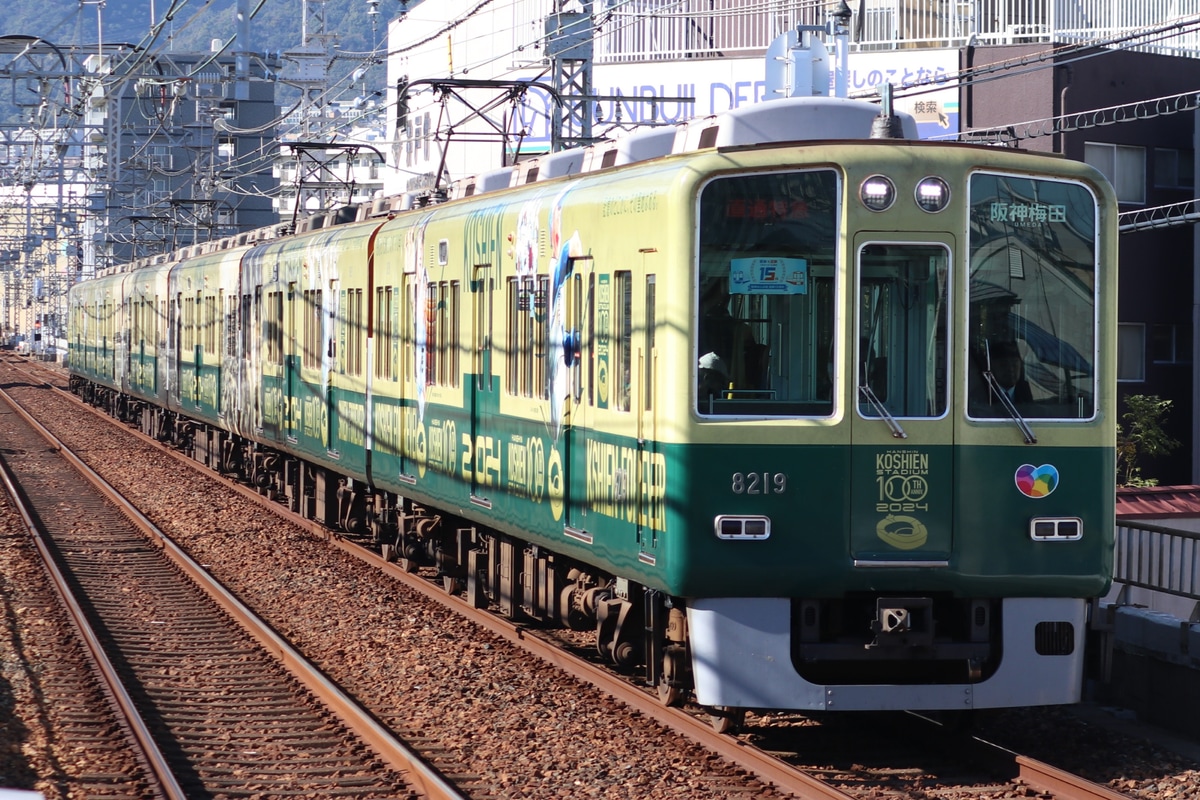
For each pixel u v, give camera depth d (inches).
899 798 343.6
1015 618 386.6
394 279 663.8
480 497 547.8
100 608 622.5
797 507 375.2
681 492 374.3
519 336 503.2
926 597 382.3
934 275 380.2
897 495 377.7
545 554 522.3
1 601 633.6
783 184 377.4
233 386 1078.4
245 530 863.1
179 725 431.2
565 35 964.6
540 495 482.9
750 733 413.1
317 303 816.9
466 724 422.3
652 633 418.6
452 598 624.4
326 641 553.9
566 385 456.8
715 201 375.6
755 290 376.5
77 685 485.1
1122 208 1151.0
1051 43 1133.7
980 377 382.3
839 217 377.7
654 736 403.2
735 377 375.6
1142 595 491.5
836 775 366.6
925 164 379.2
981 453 380.5
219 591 641.0
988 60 1160.8
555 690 460.1
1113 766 378.0
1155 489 627.5
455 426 575.5
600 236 427.5
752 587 376.2
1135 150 1155.9
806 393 377.4
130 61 1582.2
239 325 1055.6
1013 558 382.3
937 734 398.9
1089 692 454.0
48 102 1716.3
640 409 398.0
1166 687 418.0
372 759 390.3
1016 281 384.8
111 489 1039.6
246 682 490.6
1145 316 1170.6
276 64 2284.7
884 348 378.3
